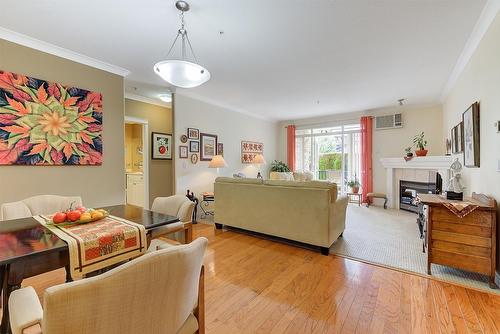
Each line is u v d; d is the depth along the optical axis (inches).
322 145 274.7
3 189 94.5
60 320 23.5
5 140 94.0
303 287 83.4
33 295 37.8
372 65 129.7
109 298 25.9
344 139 259.4
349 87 167.5
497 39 83.0
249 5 79.6
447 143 183.8
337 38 101.7
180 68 77.1
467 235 84.7
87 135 118.3
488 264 81.7
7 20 86.9
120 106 133.0
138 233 56.5
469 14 85.8
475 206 82.9
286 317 67.6
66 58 111.7
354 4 79.8
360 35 99.3
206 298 76.7
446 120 188.9
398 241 129.5
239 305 73.1
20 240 48.8
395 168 217.2
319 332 61.6
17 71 97.2
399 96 189.6
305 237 118.1
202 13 83.7
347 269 96.9
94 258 49.4
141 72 137.5
